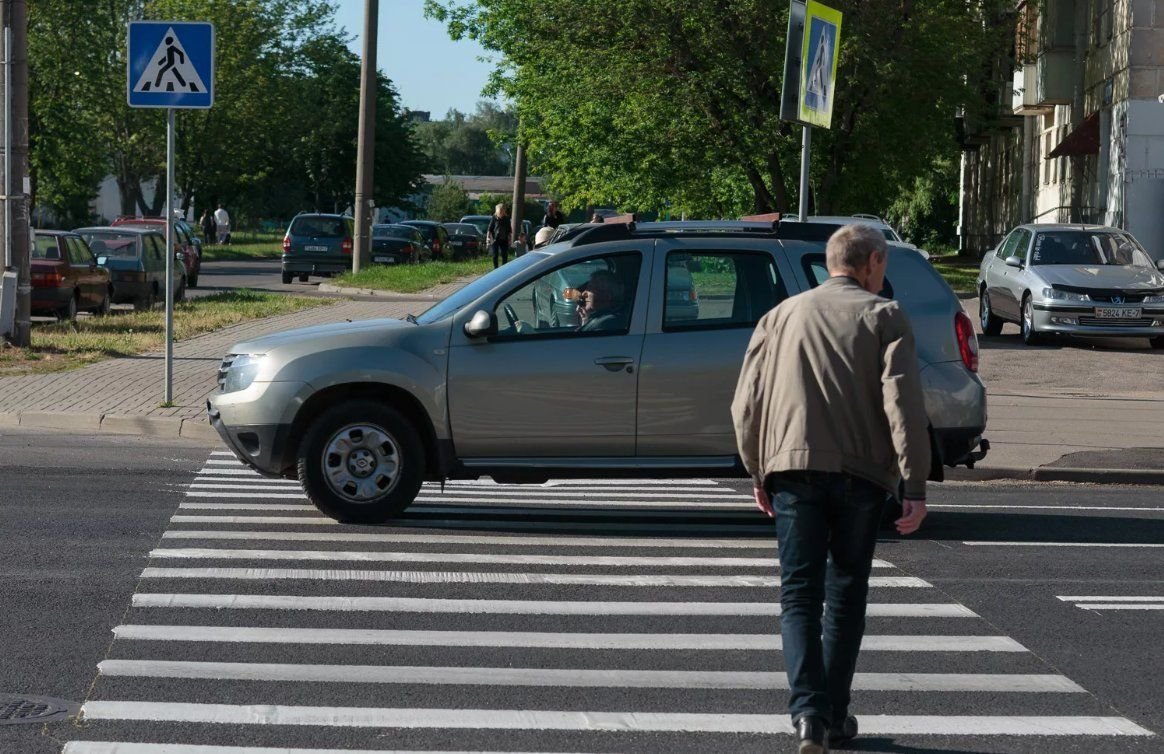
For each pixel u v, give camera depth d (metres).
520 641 9.75
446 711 8.17
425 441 13.98
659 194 56.06
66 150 96.50
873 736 7.89
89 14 96.50
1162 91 48.94
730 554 12.80
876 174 53.81
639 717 8.13
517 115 64.94
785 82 19.70
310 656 9.27
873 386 7.44
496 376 13.66
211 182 105.25
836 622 7.58
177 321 34.00
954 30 52.00
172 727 7.79
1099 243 34.28
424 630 9.98
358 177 54.91
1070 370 28.58
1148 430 21.16
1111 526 14.73
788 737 7.83
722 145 52.19
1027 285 33.28
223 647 9.45
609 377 13.66
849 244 7.79
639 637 9.90
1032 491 17.28
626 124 53.50
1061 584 11.88
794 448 7.39
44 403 21.27
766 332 7.75
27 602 10.53
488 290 13.99
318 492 13.74
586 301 13.87
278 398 13.66
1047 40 58.91
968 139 80.19
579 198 62.91
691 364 13.70
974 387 13.96
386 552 12.56
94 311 38.25
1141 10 48.75
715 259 13.99
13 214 26.59
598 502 15.68
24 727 7.75
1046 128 65.50
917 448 7.29
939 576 12.13
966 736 7.91
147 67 20.45
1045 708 8.45
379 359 13.62
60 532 13.11
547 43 53.72
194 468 17.22
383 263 66.38
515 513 14.84
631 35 51.41
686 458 13.80
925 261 14.36
